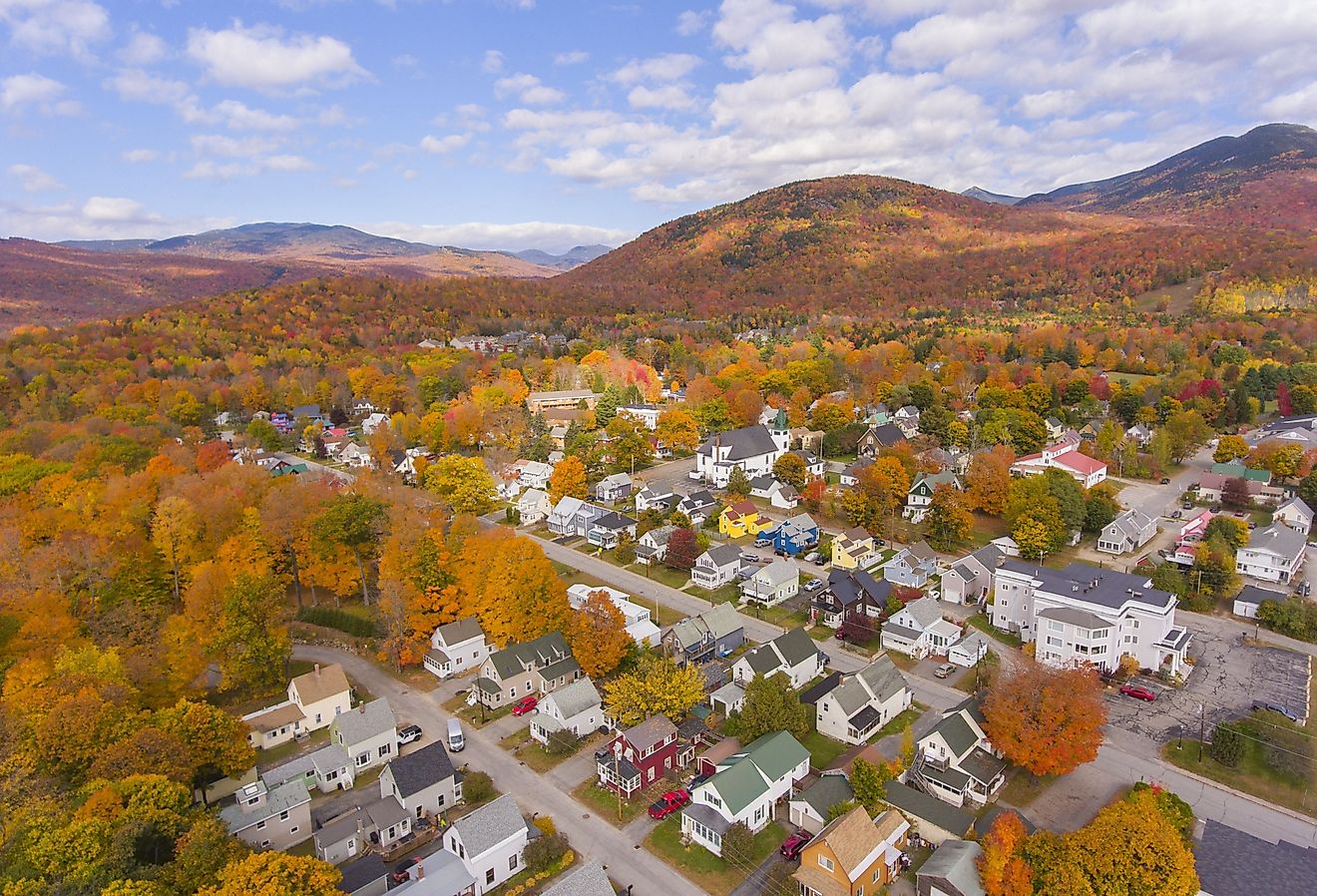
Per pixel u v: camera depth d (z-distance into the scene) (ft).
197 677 210.79
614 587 284.20
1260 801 163.53
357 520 260.01
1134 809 136.05
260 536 260.62
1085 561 299.79
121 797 133.08
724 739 181.37
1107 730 190.49
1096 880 124.98
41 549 245.04
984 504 347.36
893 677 203.21
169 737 152.87
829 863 135.95
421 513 282.97
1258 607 247.91
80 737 150.82
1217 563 270.26
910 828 153.99
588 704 194.90
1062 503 318.24
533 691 215.31
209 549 263.90
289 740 196.65
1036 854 131.64
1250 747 181.06
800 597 273.13
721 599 273.33
